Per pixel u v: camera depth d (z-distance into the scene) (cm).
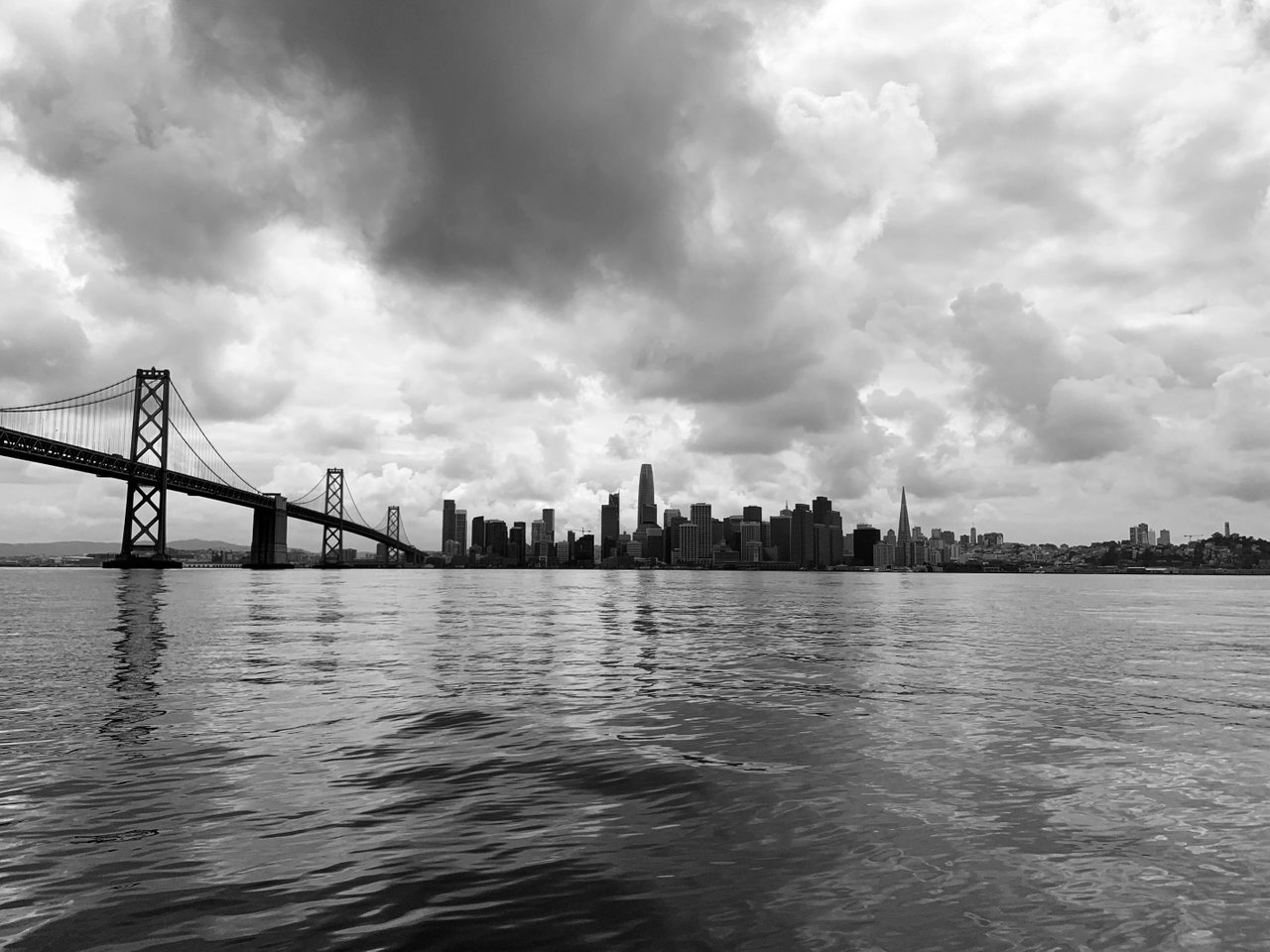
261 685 1617
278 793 852
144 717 1269
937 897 589
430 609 4966
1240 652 2523
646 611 5122
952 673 1931
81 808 791
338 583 11931
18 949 503
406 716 1302
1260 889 610
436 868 645
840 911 564
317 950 506
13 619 3494
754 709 1401
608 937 524
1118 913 564
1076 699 1528
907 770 969
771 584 16075
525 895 591
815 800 837
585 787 883
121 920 546
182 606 4694
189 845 693
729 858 670
